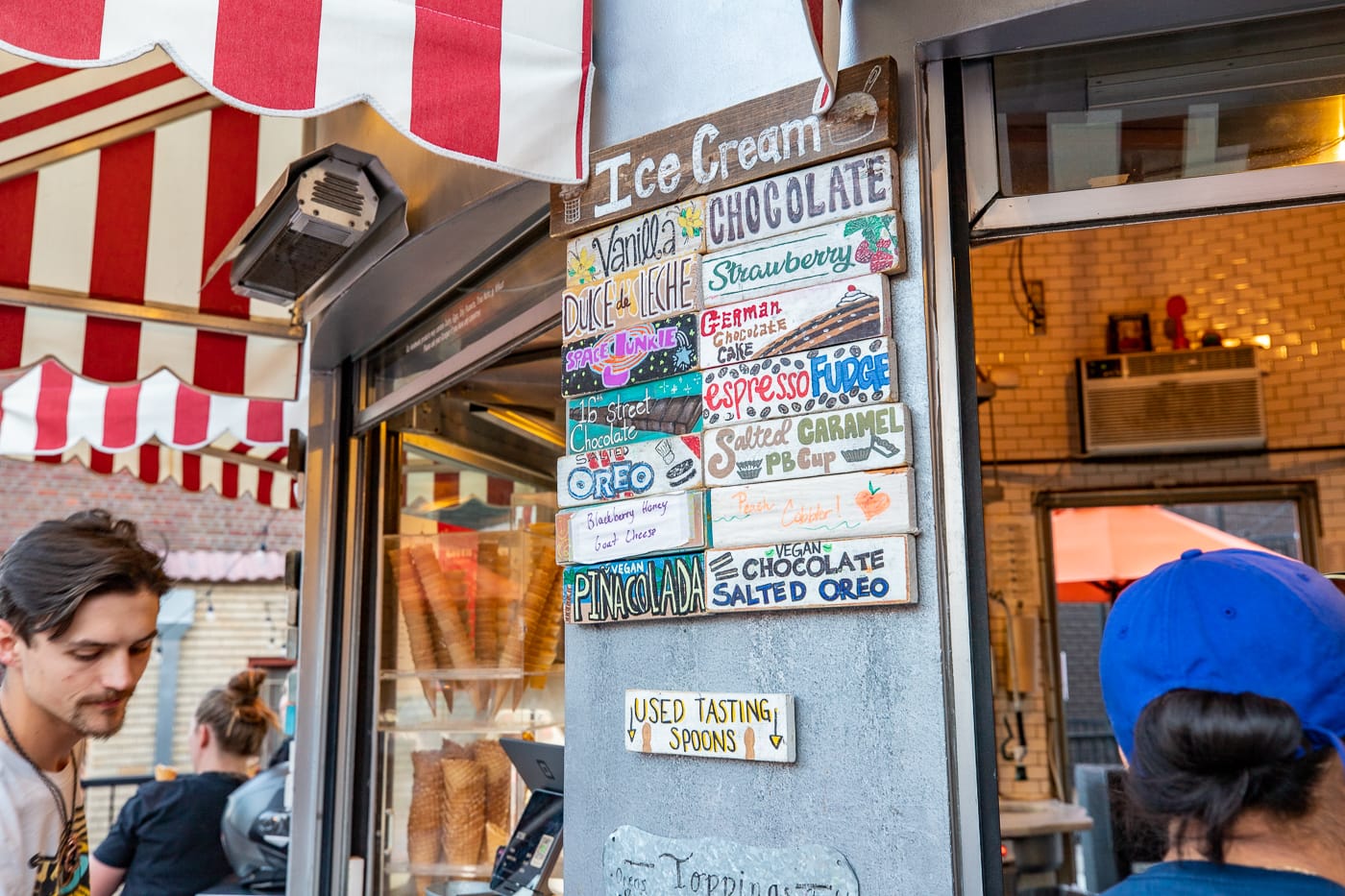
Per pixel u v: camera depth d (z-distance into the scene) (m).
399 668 3.17
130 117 3.23
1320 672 0.93
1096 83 1.79
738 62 1.94
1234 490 5.27
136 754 10.85
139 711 10.93
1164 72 1.77
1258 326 5.29
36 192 3.18
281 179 2.54
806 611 1.74
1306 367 5.20
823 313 1.76
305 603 3.49
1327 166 1.73
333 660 3.43
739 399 1.83
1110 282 5.52
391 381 3.34
